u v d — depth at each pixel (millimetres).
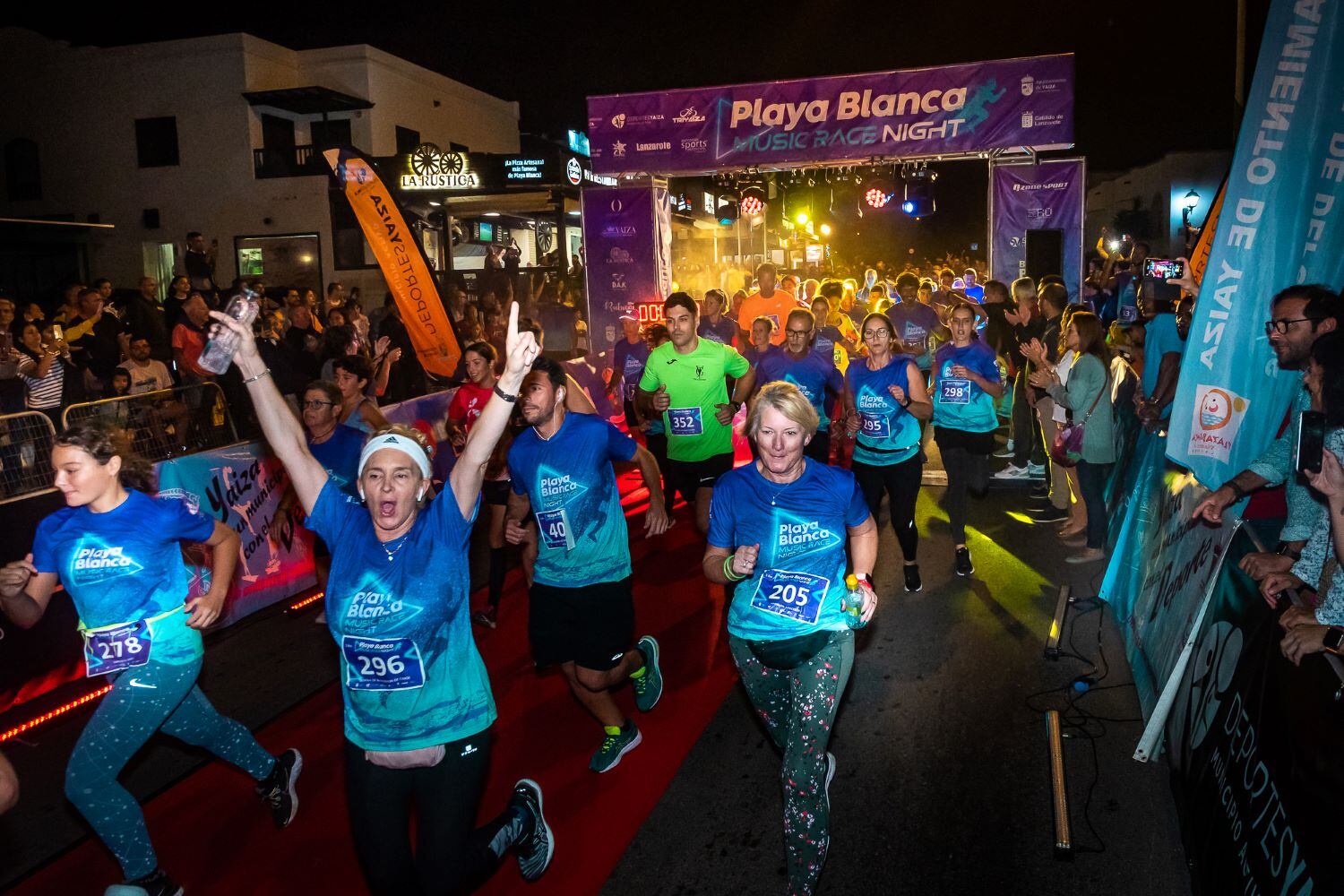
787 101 14344
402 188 19219
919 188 15422
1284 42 4070
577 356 16984
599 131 15086
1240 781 3234
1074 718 4973
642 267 16094
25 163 25703
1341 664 2711
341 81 25609
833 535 3529
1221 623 3969
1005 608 6570
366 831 2936
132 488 3734
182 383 9898
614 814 4293
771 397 3439
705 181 27219
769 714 3861
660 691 5277
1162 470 6207
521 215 25078
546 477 4312
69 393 9391
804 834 3414
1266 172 4164
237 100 24484
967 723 4965
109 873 4031
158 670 3682
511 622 6727
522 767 4746
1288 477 3947
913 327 13195
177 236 25328
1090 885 3641
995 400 7340
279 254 24859
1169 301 8766
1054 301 9258
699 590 7219
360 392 6367
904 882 3707
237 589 7070
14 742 5359
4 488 6047
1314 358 3533
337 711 5469
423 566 2871
